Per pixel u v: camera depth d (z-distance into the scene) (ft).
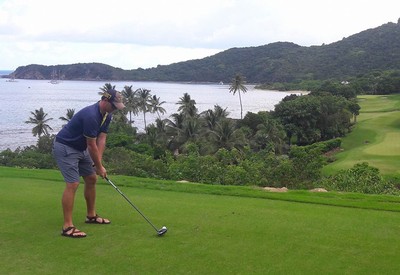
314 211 23.36
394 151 181.88
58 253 16.89
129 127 236.02
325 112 273.33
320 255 16.81
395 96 433.07
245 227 20.25
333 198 26.43
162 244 17.88
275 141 220.43
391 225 20.90
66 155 19.21
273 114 286.05
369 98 428.97
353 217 22.27
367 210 23.77
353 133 272.51
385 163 160.25
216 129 181.78
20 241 18.25
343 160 170.71
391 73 536.01
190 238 18.65
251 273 15.07
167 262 16.01
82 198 26.14
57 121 362.53
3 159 111.14
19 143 265.13
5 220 21.26
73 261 16.11
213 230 19.76
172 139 195.42
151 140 201.67
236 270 15.31
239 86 321.73
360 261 16.26
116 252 16.99
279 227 20.31
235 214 22.54
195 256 16.60
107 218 21.70
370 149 189.67
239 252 17.04
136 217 21.90
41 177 32.27
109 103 19.29
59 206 23.99
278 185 49.44
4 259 16.30
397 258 16.62
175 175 48.49
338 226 20.62
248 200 26.00
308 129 269.64
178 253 16.89
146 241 18.24
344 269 15.49
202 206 24.26
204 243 18.03
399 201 25.94
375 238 18.92
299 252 17.12
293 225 20.67
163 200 25.77
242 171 50.52
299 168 53.57
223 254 16.83
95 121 19.03
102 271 15.23
